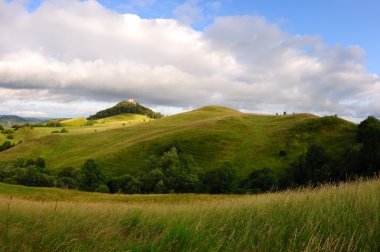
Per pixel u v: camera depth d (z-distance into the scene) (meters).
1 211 8.52
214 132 129.25
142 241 5.74
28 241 6.09
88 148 141.88
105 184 93.75
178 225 5.78
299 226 5.43
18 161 121.25
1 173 97.50
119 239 6.10
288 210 6.46
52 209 9.30
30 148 147.00
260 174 82.81
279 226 5.59
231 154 113.50
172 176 87.56
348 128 117.31
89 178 91.19
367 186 8.31
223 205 8.21
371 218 5.53
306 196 7.41
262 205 7.31
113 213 8.27
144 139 130.88
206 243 5.11
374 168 57.09
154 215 8.04
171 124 173.88
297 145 112.69
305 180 77.44
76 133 169.00
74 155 135.38
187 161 97.81
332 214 5.73
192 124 146.25
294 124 130.62
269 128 134.88
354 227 5.14
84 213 8.53
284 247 4.91
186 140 123.81
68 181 90.06
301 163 83.06
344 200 6.58
